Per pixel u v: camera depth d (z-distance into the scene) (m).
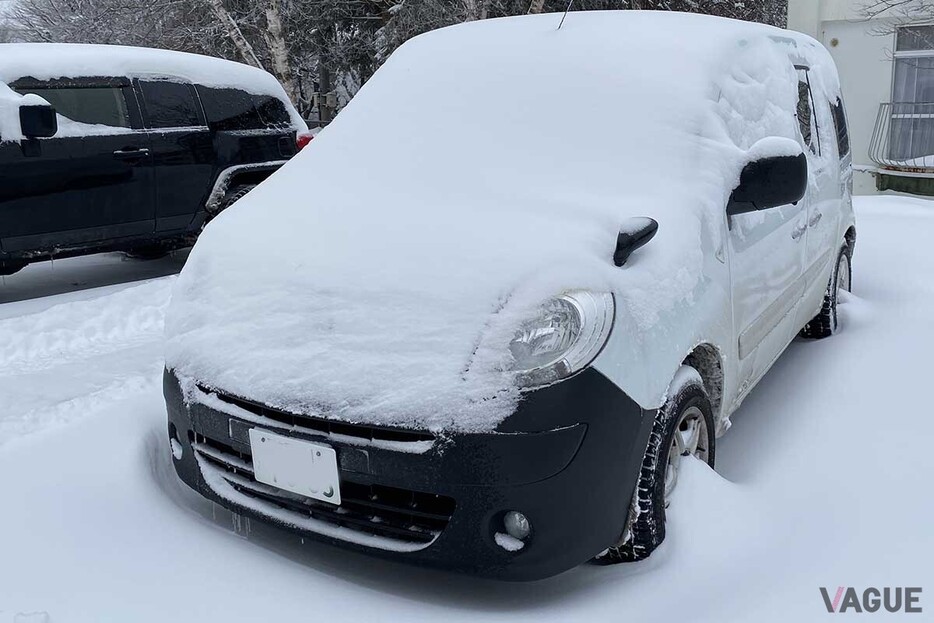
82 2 21.95
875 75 11.85
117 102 6.45
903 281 5.97
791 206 3.65
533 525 2.11
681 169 2.80
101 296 5.91
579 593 2.27
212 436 2.48
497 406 2.08
